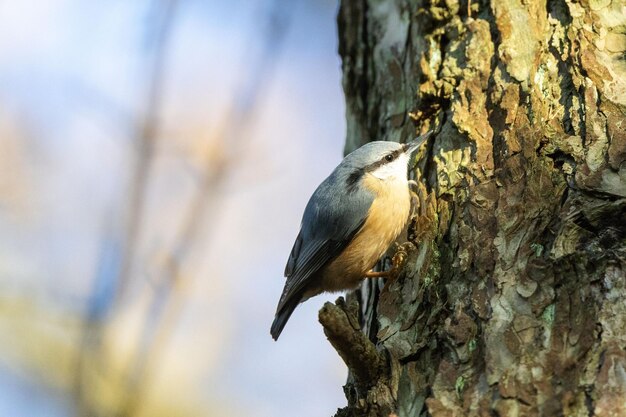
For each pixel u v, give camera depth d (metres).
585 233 6.68
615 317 6.07
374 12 10.60
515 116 7.95
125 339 10.35
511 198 7.35
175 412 13.30
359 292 10.49
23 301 13.19
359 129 10.66
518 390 6.00
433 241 7.84
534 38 8.41
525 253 6.84
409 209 9.23
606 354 5.86
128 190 10.20
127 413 9.58
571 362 5.98
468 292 7.00
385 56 10.23
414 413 6.59
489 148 8.02
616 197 6.77
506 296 6.64
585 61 7.84
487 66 8.54
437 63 9.08
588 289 6.30
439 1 9.25
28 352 13.09
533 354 6.17
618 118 7.35
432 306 7.32
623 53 7.89
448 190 8.06
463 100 8.48
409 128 9.55
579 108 7.59
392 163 9.72
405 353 6.98
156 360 9.87
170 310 9.91
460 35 8.96
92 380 9.80
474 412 6.08
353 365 6.95
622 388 5.69
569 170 7.18
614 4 8.24
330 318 6.69
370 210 9.87
